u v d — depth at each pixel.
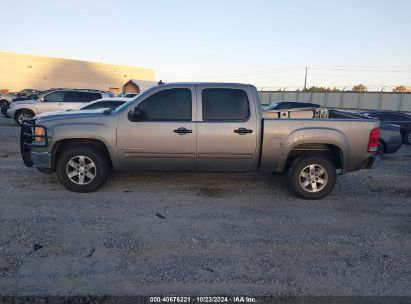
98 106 11.13
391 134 10.27
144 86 49.12
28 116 15.08
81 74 64.56
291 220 4.63
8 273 3.08
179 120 5.39
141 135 5.36
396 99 35.41
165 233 4.06
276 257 3.56
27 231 3.97
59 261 3.33
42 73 60.00
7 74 56.56
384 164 9.15
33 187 5.70
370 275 3.25
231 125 5.36
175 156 5.45
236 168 5.59
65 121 5.35
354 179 7.10
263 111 7.11
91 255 3.47
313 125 5.37
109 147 5.38
